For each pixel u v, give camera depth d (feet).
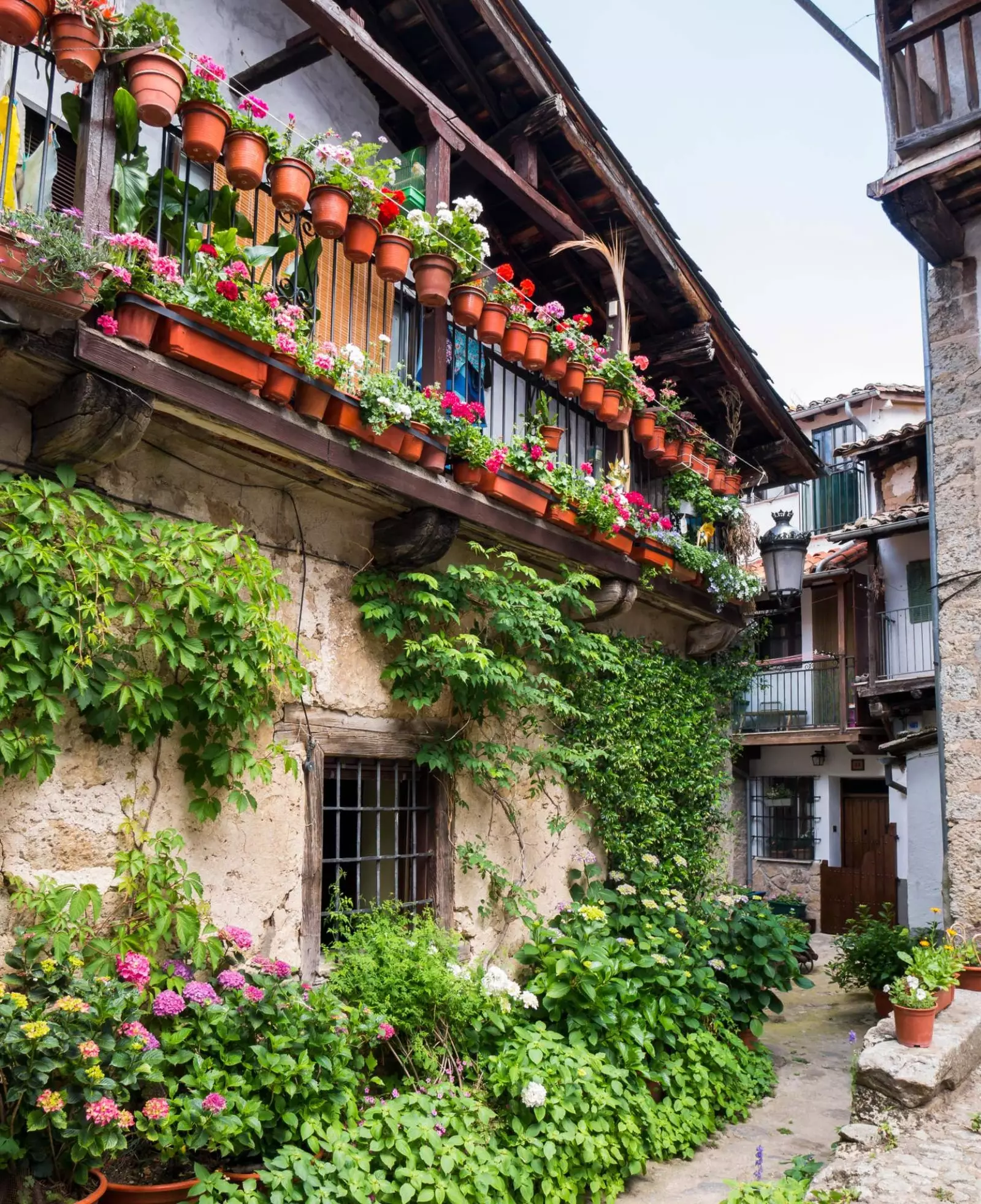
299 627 15.75
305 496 16.05
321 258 17.56
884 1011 28.14
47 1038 9.87
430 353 17.04
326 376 14.05
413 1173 12.31
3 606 10.98
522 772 20.61
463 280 17.20
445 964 15.72
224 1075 11.49
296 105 20.15
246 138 12.88
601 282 24.44
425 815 18.54
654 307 26.20
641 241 24.26
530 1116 14.69
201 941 13.14
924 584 46.98
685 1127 17.39
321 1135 12.18
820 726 53.78
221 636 13.05
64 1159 10.23
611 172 22.36
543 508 18.97
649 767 23.97
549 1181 13.98
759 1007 22.48
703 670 27.48
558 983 17.84
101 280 10.96
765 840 57.41
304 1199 11.25
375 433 14.73
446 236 16.81
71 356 11.09
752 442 30.91
